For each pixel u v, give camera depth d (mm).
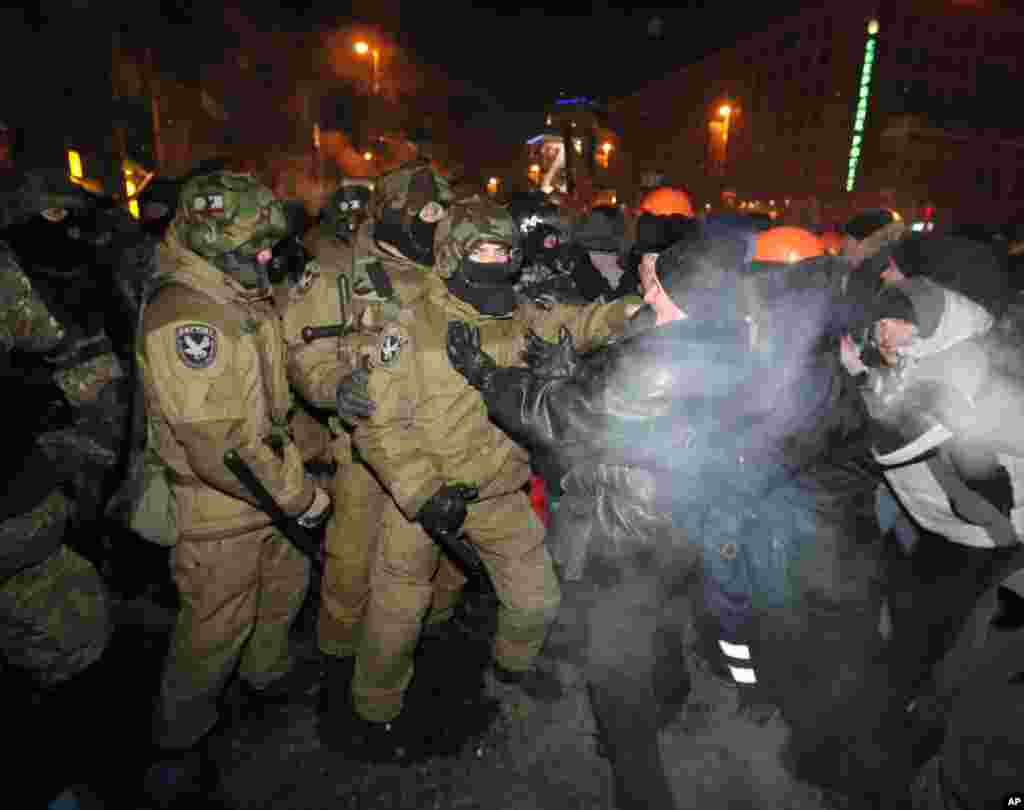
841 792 2332
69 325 3135
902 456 2271
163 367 2006
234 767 2451
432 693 2820
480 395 2357
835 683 2309
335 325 2629
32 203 3162
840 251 5238
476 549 2646
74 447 3186
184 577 2230
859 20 31609
